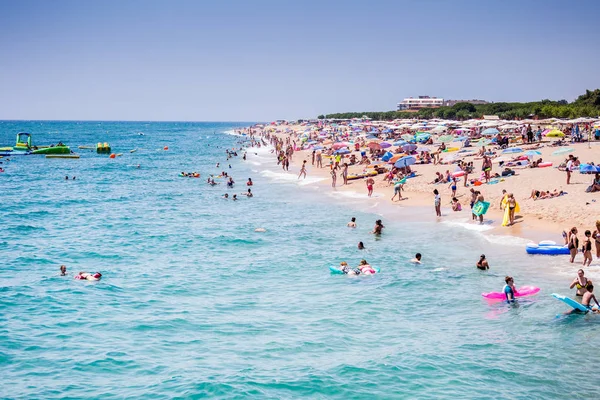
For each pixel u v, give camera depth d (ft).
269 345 54.54
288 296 71.51
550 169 139.95
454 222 110.11
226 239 107.65
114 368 49.21
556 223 98.58
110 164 285.23
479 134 260.42
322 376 47.11
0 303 67.97
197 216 135.23
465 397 43.29
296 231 113.60
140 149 411.95
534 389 44.60
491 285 72.90
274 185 190.49
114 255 95.71
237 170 249.55
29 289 74.43
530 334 56.08
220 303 68.64
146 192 181.68
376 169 183.62
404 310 65.10
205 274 82.79
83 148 410.11
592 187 109.81
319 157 233.35
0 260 91.50
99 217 135.03
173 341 55.88
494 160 152.76
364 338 56.39
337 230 112.88
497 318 61.16
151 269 86.12
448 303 67.00
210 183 200.03
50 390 44.80
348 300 69.36
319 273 82.53
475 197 113.09
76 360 50.90
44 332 58.23
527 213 106.52
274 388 44.93
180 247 101.71
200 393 44.06
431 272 80.23
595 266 77.15
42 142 496.64
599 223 78.64
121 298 70.79
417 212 123.54
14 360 50.80
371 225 115.14
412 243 97.86
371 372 47.83
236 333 58.08
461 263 83.66
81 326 60.23
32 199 165.99
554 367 48.44
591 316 60.13
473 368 48.49
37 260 92.02
